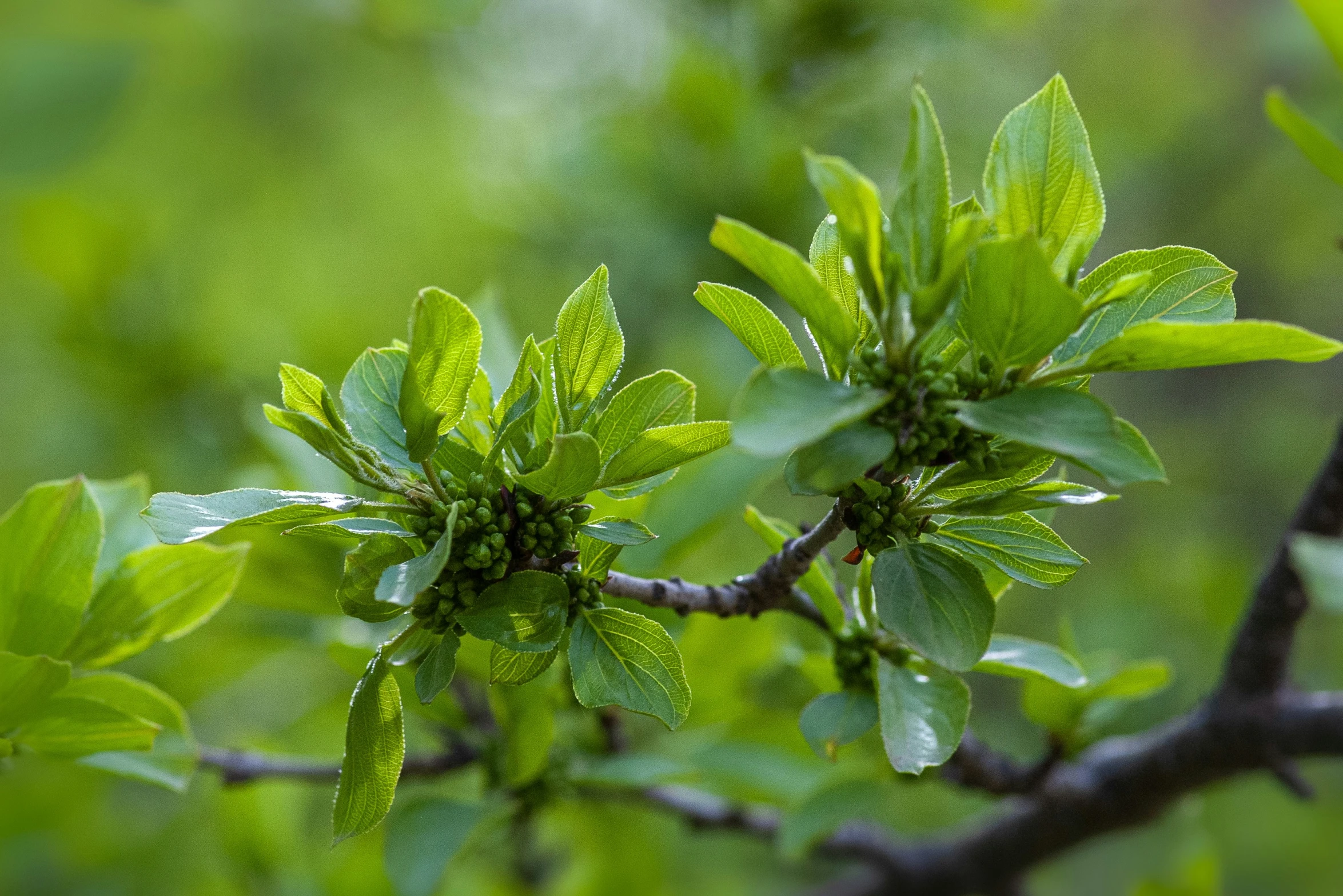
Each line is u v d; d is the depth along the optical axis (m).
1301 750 0.85
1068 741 0.84
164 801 1.31
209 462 1.26
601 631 0.72
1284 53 1.57
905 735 0.74
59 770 1.20
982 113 1.35
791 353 0.72
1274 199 1.87
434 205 1.82
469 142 1.75
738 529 1.34
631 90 1.31
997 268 0.68
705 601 0.75
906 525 0.72
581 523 0.72
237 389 1.29
